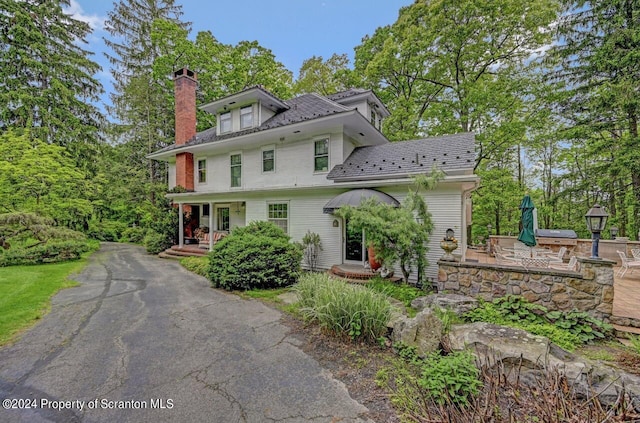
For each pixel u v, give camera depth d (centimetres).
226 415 303
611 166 1359
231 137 1400
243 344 473
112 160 2464
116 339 493
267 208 1291
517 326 516
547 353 358
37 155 1434
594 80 1388
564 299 552
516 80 1588
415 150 1101
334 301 493
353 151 1277
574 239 1163
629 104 1233
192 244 1678
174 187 1689
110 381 367
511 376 353
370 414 301
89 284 891
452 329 460
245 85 2331
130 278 982
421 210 774
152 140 2420
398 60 1842
